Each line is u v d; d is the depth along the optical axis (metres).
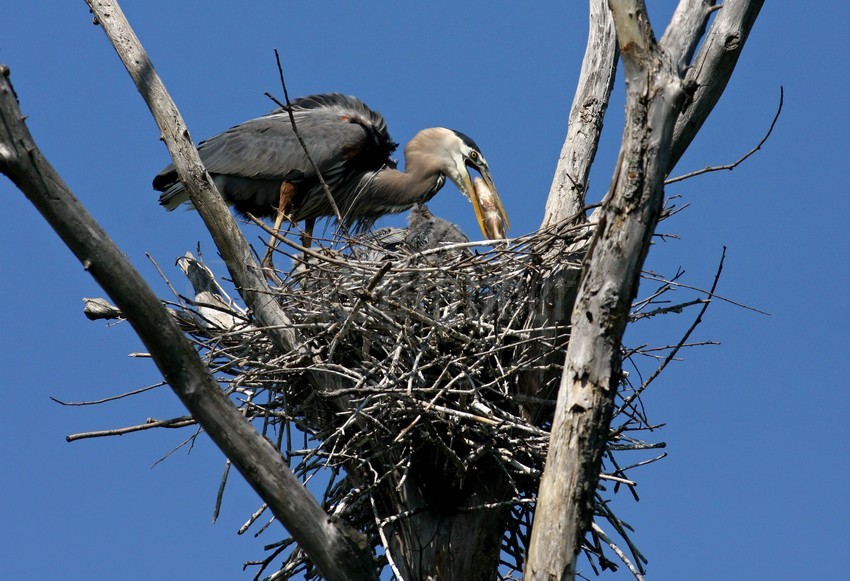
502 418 10.80
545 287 11.16
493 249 11.18
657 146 8.56
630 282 8.67
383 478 10.95
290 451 10.80
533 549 8.60
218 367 11.25
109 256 8.20
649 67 8.58
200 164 11.38
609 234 8.66
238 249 11.33
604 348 8.70
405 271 10.90
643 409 11.12
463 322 10.99
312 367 10.81
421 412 10.44
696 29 10.74
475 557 11.16
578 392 8.70
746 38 11.34
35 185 7.91
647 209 8.60
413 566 11.19
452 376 10.98
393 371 10.46
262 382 11.20
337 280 11.32
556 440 8.71
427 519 11.21
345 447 10.70
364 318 10.88
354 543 9.07
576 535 8.57
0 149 7.78
